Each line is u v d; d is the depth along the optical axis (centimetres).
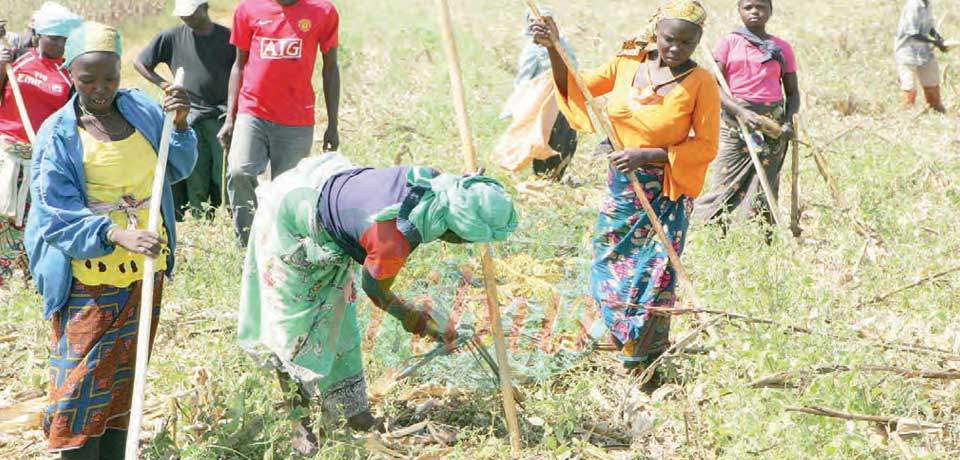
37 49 706
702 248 709
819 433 480
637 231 570
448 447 515
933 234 801
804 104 1216
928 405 507
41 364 599
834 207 877
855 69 1407
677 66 552
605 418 548
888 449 479
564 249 776
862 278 708
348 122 1127
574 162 1040
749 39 809
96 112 442
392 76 1271
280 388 523
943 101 1351
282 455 493
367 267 450
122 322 452
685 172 555
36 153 437
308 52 743
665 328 582
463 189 442
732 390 501
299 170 475
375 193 445
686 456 502
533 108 933
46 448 517
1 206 688
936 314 597
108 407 454
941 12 1647
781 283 628
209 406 508
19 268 716
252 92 745
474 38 1396
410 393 557
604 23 1504
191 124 829
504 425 528
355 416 509
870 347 546
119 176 444
